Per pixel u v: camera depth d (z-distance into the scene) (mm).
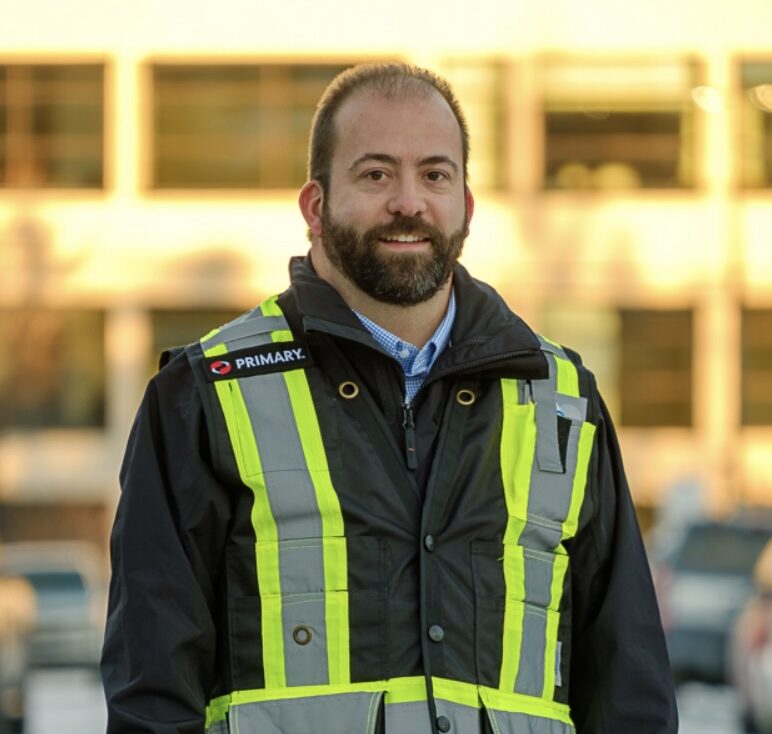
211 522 7414
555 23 71500
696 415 72938
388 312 7660
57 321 72875
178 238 72875
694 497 50625
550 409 7777
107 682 7363
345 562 7328
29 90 72375
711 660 34156
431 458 7559
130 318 72812
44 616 49406
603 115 71938
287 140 72375
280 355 7637
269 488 7379
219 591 7441
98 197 72688
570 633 7699
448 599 7352
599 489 7848
